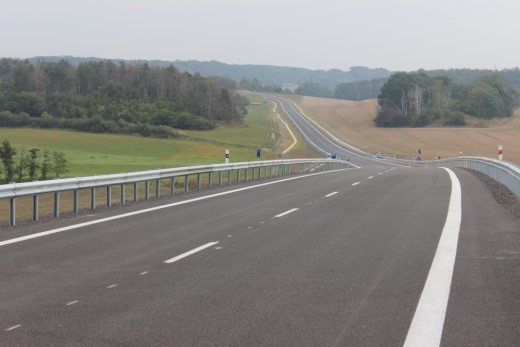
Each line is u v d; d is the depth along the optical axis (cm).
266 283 887
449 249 1150
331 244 1224
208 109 14762
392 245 1203
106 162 7000
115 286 876
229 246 1211
